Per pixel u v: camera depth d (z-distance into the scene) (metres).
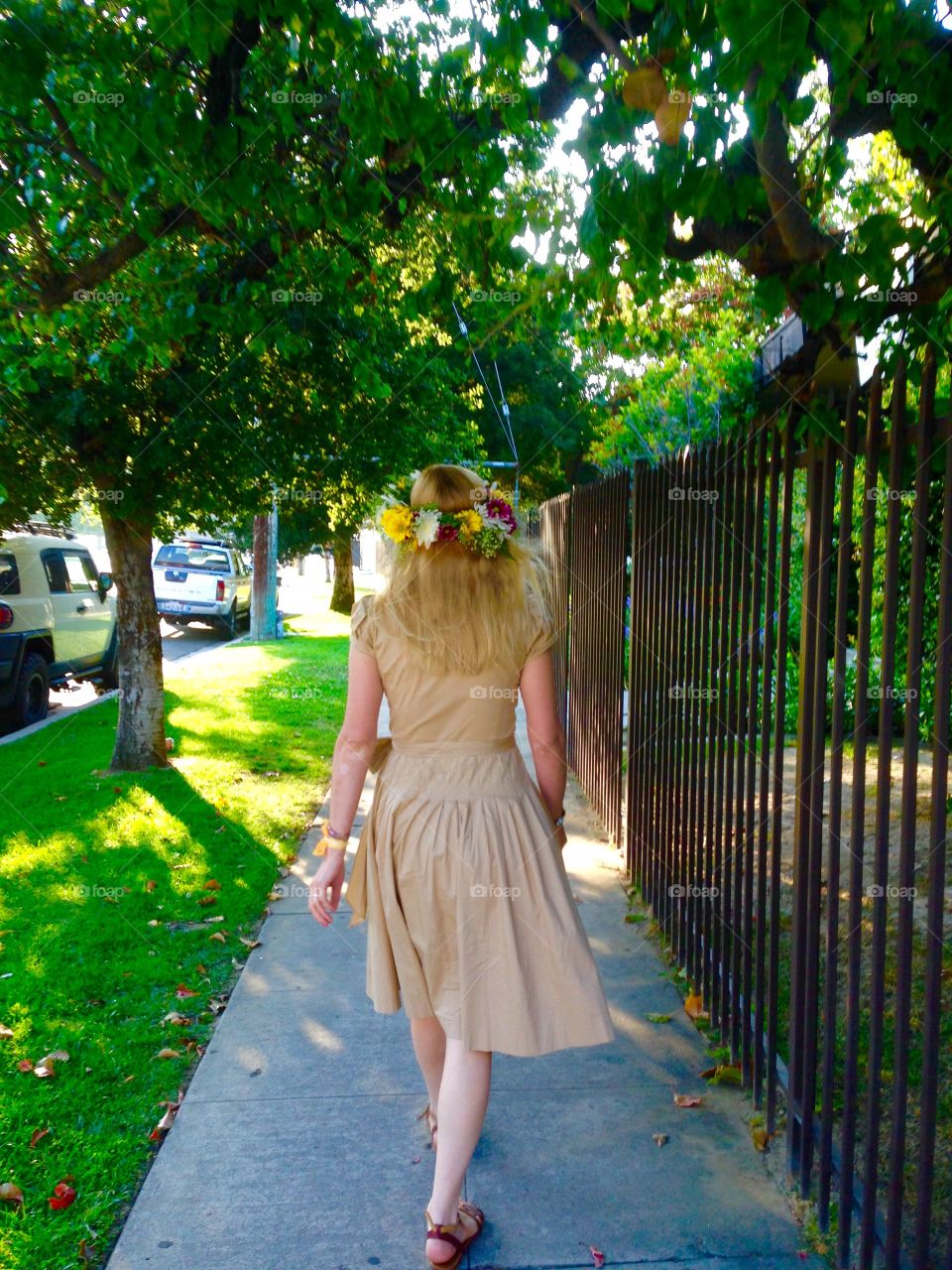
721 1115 2.96
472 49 3.16
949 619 1.84
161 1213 2.51
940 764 1.88
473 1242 2.40
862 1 2.10
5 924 4.46
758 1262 2.33
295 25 3.10
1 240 4.27
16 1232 2.43
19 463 5.96
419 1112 2.96
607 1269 2.31
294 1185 2.62
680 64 2.51
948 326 2.86
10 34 2.80
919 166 2.83
